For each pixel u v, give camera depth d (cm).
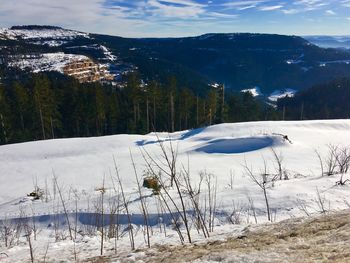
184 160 2095
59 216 1006
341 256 325
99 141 2853
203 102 5316
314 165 1869
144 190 1173
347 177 1098
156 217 895
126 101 5681
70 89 5203
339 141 2584
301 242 423
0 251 712
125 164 2114
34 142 2952
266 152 2222
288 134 2766
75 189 1565
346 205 824
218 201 952
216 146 2425
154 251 523
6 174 2106
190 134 3161
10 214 1115
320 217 596
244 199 945
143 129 4784
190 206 916
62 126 5075
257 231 563
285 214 816
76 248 663
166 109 5294
